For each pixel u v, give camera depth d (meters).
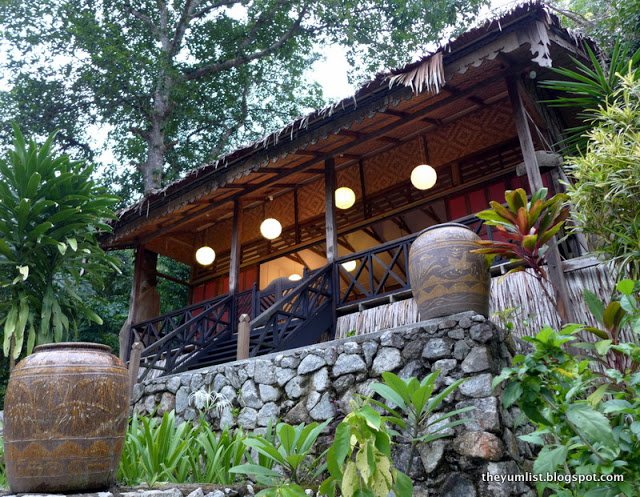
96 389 2.06
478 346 2.66
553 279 3.83
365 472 1.84
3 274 4.63
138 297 7.54
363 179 7.10
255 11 11.96
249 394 3.43
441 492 2.47
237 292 6.36
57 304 4.74
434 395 2.68
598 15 7.06
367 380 2.97
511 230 2.98
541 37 3.82
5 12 10.29
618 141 2.88
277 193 7.99
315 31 12.08
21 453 1.97
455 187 6.29
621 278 3.00
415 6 11.19
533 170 4.23
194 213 7.04
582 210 3.04
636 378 1.87
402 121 5.23
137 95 10.92
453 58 4.12
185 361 5.60
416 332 2.89
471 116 6.27
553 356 1.90
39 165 4.79
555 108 5.69
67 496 1.92
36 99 10.49
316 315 5.19
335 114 4.89
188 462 2.75
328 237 5.60
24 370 2.06
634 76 3.59
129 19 11.84
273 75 13.10
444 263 3.08
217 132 12.66
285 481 2.34
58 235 4.77
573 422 1.73
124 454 2.54
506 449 2.47
